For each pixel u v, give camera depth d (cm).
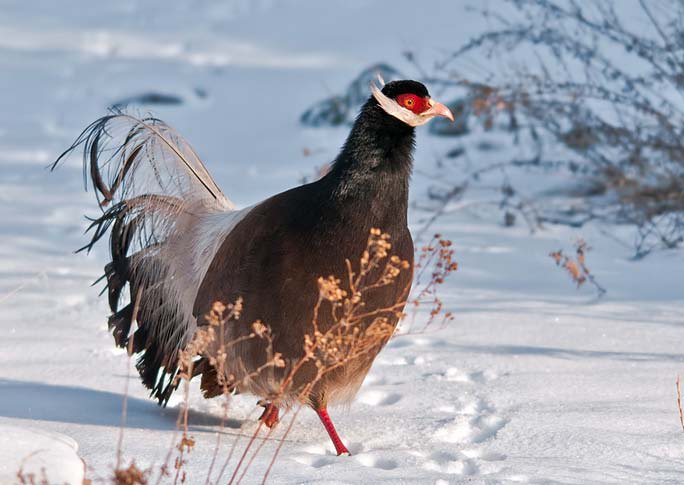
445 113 780
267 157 2248
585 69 1633
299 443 806
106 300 1259
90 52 3638
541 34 1638
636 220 1545
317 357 761
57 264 1440
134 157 888
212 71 3173
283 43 3478
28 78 3241
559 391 930
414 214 1711
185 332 856
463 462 735
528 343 1088
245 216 816
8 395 910
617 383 951
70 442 646
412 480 676
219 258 806
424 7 3244
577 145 1653
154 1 4244
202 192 888
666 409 877
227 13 3984
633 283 1333
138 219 888
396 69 2559
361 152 770
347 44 3275
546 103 1666
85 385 953
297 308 760
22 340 1088
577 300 1259
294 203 786
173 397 933
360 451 799
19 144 2478
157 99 2898
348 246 759
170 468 696
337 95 2647
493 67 2205
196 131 2559
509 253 1480
